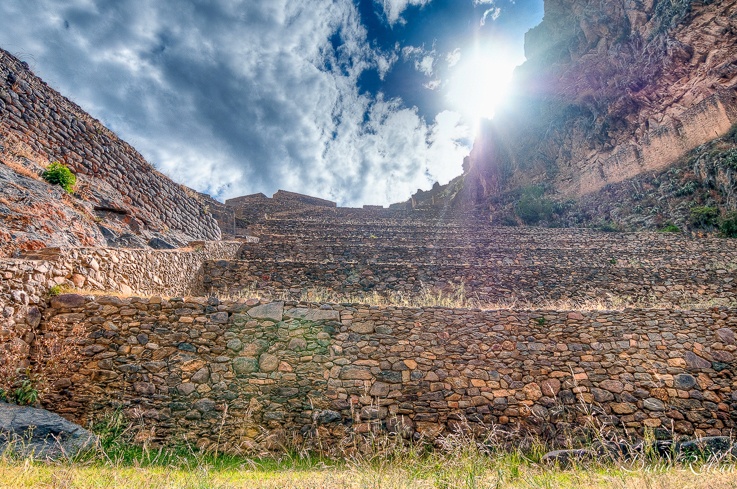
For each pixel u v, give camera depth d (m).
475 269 11.48
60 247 6.29
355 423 5.85
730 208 19.39
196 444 5.53
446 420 5.98
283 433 5.73
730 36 26.45
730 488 3.24
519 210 29.25
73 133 10.59
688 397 6.22
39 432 4.46
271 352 6.21
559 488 3.70
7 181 7.73
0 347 5.07
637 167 26.61
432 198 46.59
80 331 5.82
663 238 18.61
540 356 6.49
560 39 42.38
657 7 31.39
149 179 12.91
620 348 6.56
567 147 34.81
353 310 6.60
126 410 5.58
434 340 6.48
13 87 9.26
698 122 23.62
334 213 29.86
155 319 6.13
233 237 17.66
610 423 5.98
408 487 3.69
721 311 6.76
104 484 3.56
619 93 31.77
